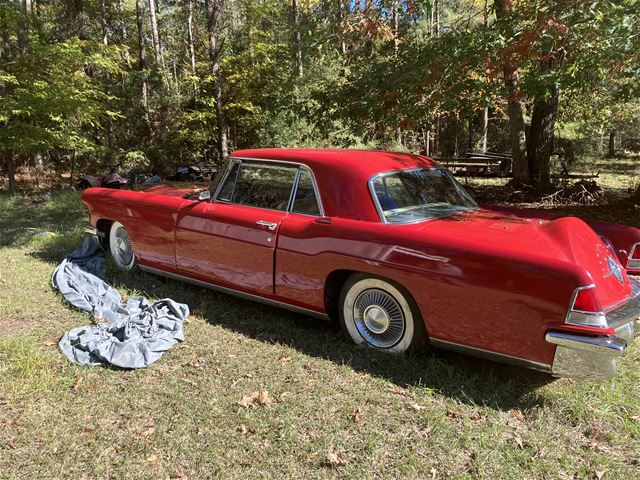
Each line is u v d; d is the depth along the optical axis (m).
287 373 3.34
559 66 6.39
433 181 3.97
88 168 18.66
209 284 4.49
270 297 4.01
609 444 2.62
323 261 3.58
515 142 12.90
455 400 2.99
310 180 3.78
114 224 5.44
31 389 3.12
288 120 9.08
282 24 21.11
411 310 3.30
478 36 6.23
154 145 20.55
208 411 2.89
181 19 29.02
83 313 4.37
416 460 2.48
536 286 2.76
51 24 22.47
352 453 2.55
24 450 2.58
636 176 17.33
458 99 7.05
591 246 3.11
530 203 11.18
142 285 5.02
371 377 3.27
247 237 4.02
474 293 2.95
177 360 3.54
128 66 23.56
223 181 4.38
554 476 2.38
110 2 26.22
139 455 2.54
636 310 2.92
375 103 7.24
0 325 4.12
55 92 12.84
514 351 2.89
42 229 7.98
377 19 6.91
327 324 4.12
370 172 3.58
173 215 4.63
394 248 3.25
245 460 2.50
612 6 5.14
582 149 27.31
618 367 3.36
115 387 3.17
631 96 9.03
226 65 21.75
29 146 12.91
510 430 2.73
